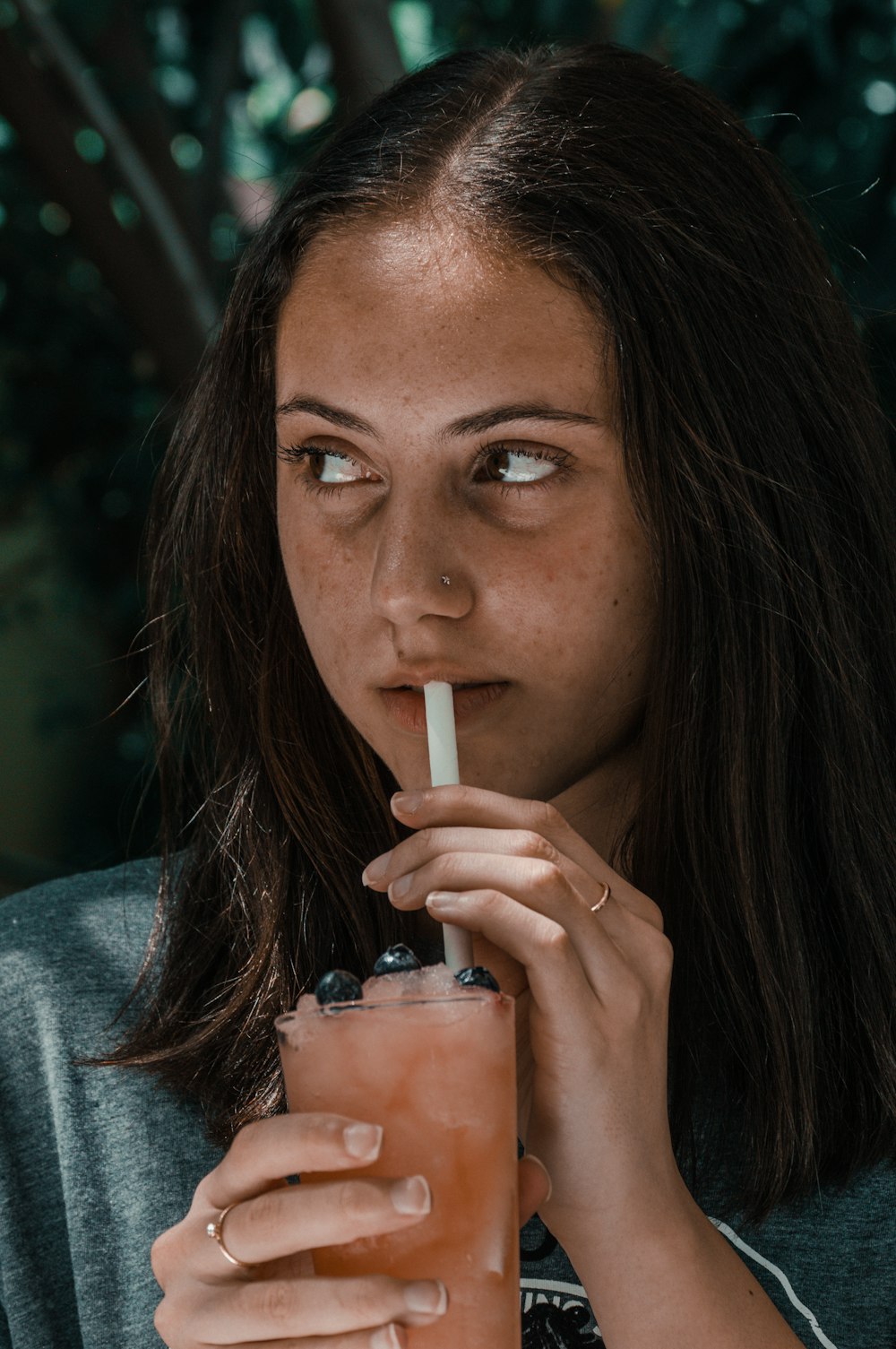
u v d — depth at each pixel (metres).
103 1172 1.77
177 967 1.88
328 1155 1.08
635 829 1.74
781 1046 1.68
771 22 4.55
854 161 4.69
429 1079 1.11
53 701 6.31
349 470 1.58
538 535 1.51
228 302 1.82
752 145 1.79
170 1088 1.77
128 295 3.96
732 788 1.68
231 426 1.85
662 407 1.57
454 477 1.51
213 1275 1.19
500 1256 1.13
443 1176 1.11
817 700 1.75
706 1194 1.70
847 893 1.76
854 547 1.80
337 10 3.51
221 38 4.60
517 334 1.48
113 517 6.02
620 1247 1.32
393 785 1.88
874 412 1.88
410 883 1.32
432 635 1.47
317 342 1.52
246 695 1.91
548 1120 1.31
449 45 2.82
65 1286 1.80
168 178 4.21
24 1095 1.85
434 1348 1.12
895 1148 1.70
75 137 4.20
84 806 6.41
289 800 1.84
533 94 1.62
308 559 1.59
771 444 1.68
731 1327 1.33
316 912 1.85
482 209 1.51
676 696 1.63
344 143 1.65
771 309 1.70
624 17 4.26
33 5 3.71
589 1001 1.29
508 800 1.36
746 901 1.69
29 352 5.64
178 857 2.04
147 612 2.12
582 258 1.50
